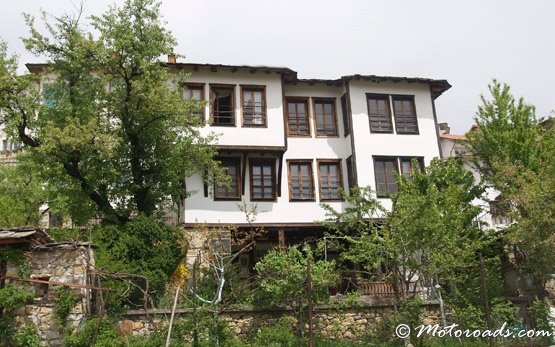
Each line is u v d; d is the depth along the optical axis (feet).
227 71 78.59
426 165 82.17
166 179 68.95
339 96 85.76
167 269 55.31
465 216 61.11
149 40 65.87
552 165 54.49
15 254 44.47
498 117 70.54
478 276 57.93
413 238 51.93
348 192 81.10
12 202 69.36
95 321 42.98
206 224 68.49
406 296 52.44
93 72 73.87
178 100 65.51
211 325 44.62
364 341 50.72
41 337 42.73
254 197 76.64
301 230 78.54
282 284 47.60
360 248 55.11
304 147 82.02
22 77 60.29
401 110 84.48
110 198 67.15
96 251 51.62
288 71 79.82
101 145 58.75
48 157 60.90
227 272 51.78
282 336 46.57
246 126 77.00
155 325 44.01
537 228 50.39
